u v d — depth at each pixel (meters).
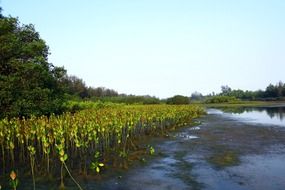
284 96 131.50
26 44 29.56
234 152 18.94
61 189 12.41
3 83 25.39
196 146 21.19
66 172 14.56
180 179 13.48
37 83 28.62
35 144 20.39
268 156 17.73
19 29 32.22
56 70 33.88
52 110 29.86
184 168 15.30
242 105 99.19
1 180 13.74
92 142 19.08
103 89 95.62
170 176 13.95
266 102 118.00
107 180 13.48
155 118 30.75
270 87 137.12
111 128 21.55
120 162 16.42
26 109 26.94
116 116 23.81
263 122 37.81
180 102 78.81
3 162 15.77
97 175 14.12
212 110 71.12
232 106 93.12
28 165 16.03
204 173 14.35
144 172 14.66
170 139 24.33
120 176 14.00
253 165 15.67
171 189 12.22
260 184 12.59
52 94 32.28
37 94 28.09
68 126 18.67
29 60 29.58
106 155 17.95
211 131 29.17
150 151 18.73
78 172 14.59
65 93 36.69
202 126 33.72
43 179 13.71
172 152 19.19
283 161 16.47
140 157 17.69
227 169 14.98
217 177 13.67
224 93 167.12
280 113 56.28
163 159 17.30
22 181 13.55
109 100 73.19
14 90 26.36
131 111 30.22
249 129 30.38
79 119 21.00
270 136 25.48
